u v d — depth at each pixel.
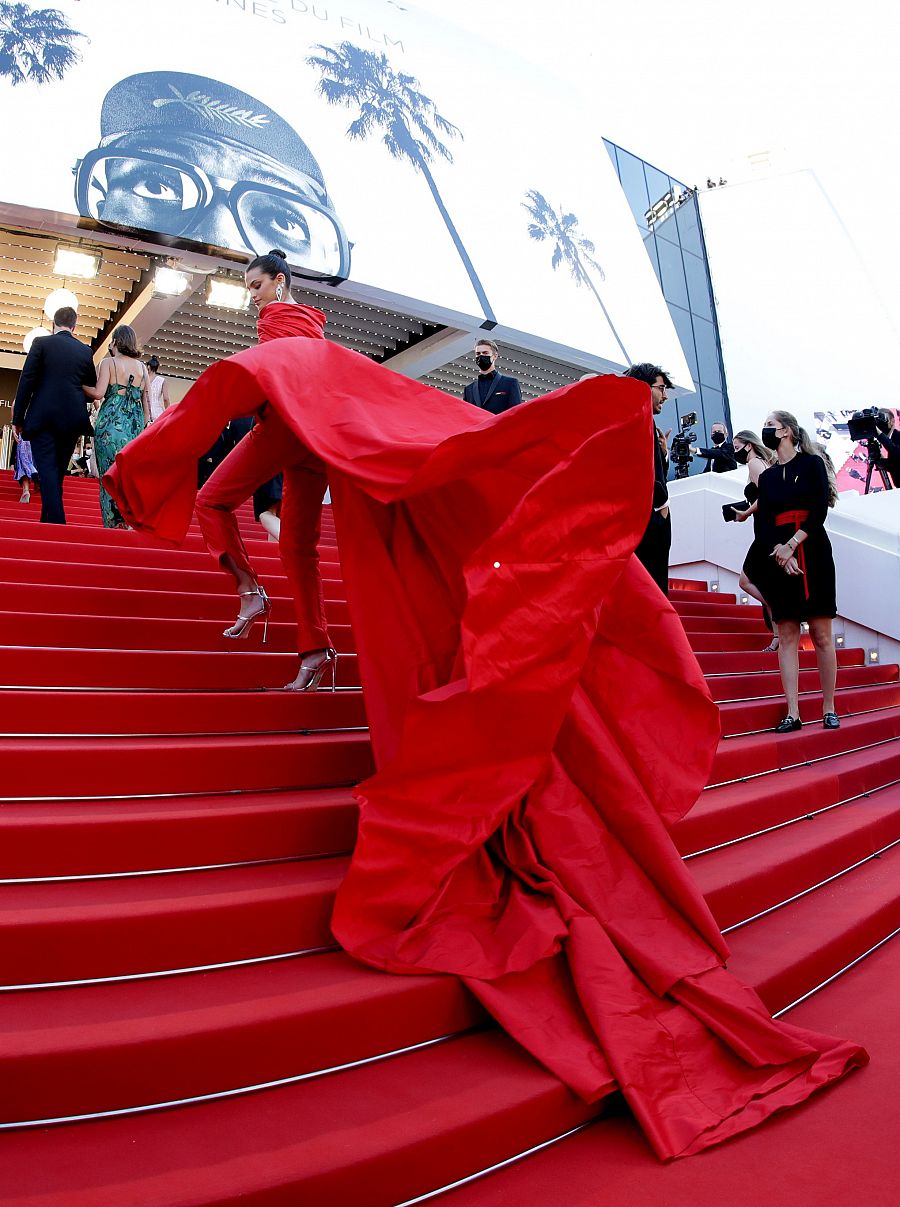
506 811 2.54
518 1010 2.24
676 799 2.75
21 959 2.08
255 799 2.91
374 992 2.15
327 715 3.56
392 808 2.46
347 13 12.49
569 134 15.05
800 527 5.58
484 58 14.34
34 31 9.06
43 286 11.84
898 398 25.28
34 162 8.41
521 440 2.61
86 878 2.46
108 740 3.06
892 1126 2.16
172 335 13.24
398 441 2.89
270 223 9.69
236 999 2.08
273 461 3.36
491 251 12.00
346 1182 1.71
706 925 2.54
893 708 7.27
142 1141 1.76
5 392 14.45
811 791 4.49
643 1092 2.10
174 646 3.90
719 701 5.79
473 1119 1.90
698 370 25.59
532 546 2.51
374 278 10.30
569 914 2.41
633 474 2.56
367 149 11.27
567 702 2.57
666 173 27.22
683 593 7.96
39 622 3.62
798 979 2.86
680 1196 1.87
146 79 9.59
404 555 2.92
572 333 12.45
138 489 3.23
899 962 3.26
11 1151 1.71
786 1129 2.15
